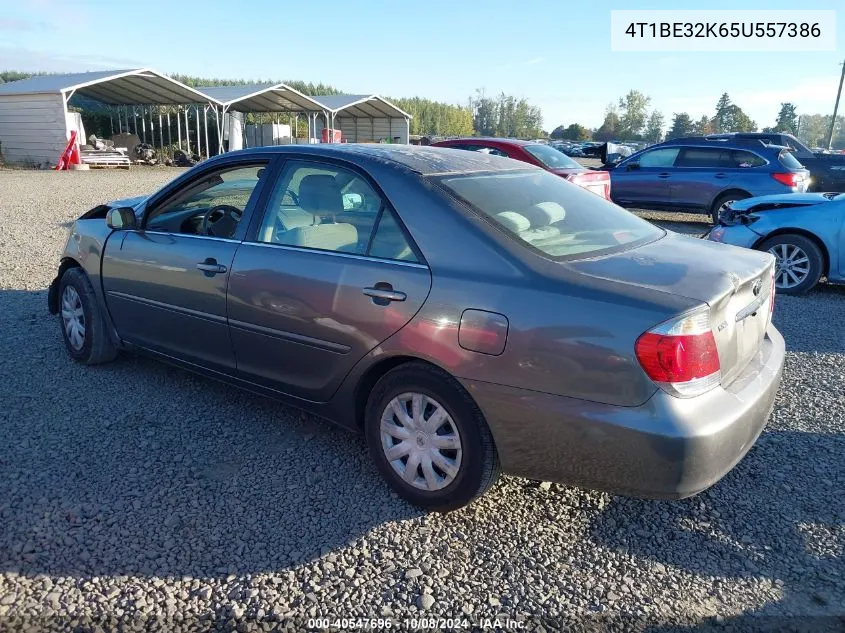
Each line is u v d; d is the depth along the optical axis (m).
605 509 3.37
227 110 31.61
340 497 3.41
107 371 4.96
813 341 6.07
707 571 2.94
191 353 4.25
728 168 12.67
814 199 7.94
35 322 6.01
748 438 2.96
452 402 3.07
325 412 3.67
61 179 20.22
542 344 2.82
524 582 2.85
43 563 2.86
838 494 3.53
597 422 2.74
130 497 3.35
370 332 3.26
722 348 2.86
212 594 2.72
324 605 2.69
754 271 3.18
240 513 3.25
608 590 2.82
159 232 4.44
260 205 3.89
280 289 3.60
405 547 3.04
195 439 3.96
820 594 2.81
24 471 3.55
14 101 25.20
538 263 2.97
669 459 2.66
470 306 2.97
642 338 2.66
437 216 3.22
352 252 3.43
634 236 3.60
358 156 3.60
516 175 3.88
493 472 3.10
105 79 24.88
